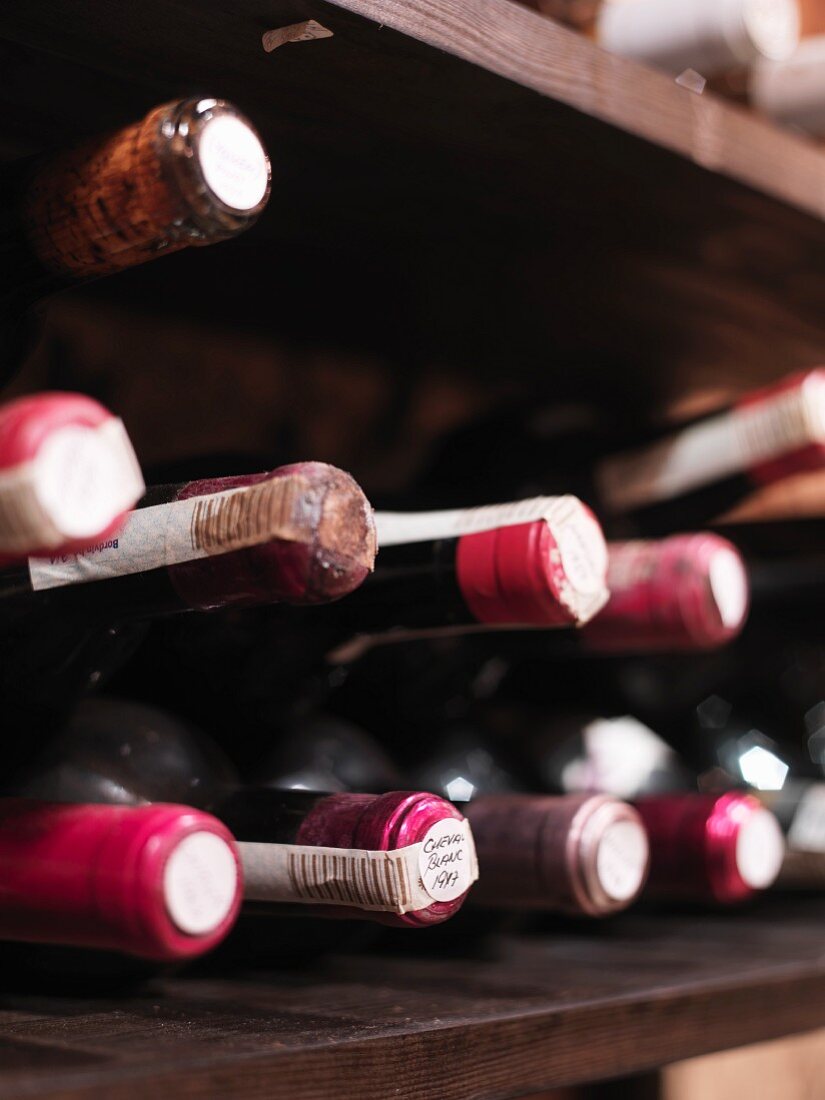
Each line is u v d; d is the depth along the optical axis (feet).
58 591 1.53
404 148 1.86
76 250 1.45
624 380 2.86
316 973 1.81
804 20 2.73
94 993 1.65
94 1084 1.27
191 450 2.34
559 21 2.18
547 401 2.88
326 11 1.55
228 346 2.42
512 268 2.24
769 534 2.88
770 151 2.00
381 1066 1.45
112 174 1.39
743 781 2.64
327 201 2.00
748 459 2.11
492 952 1.98
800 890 2.56
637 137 1.83
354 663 2.17
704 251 2.22
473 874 1.49
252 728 2.01
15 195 1.46
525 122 1.79
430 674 2.32
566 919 2.20
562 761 2.22
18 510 1.23
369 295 2.30
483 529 1.64
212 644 1.98
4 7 1.56
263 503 1.36
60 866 1.36
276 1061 1.38
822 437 2.02
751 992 1.81
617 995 1.68
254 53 1.64
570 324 2.52
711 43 2.12
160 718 1.79
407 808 1.47
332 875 1.49
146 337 2.30
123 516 1.29
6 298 1.58
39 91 1.74
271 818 1.54
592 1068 1.63
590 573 1.62
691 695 2.85
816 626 2.97
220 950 1.81
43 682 1.71
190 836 1.35
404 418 2.73
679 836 1.86
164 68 1.68
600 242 2.16
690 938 2.12
